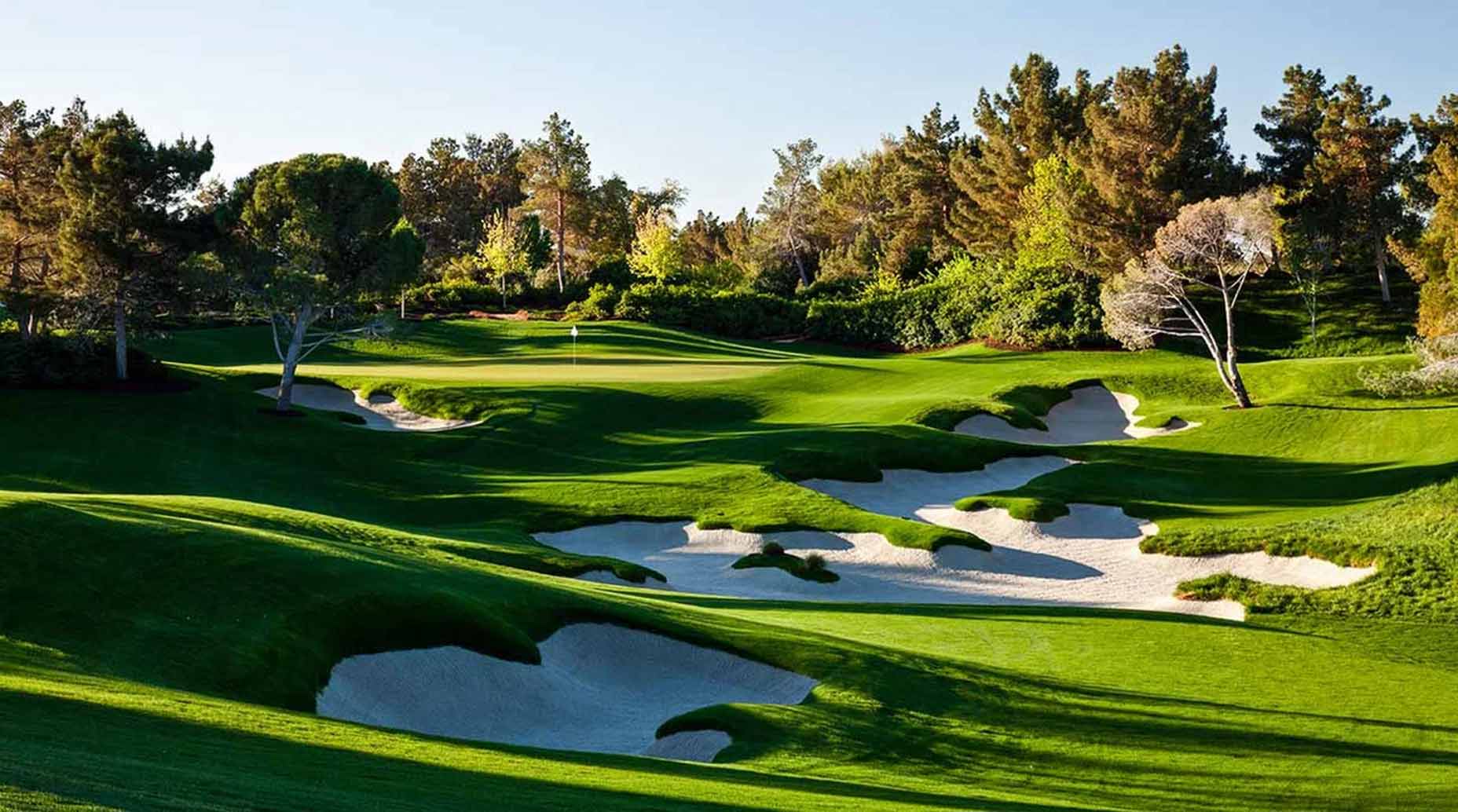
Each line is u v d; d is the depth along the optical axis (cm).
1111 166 9144
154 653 1953
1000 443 5800
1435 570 3722
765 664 2591
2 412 5466
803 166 15100
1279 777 1964
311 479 5047
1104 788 1883
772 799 1475
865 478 5291
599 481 5209
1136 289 6569
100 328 6322
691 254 18450
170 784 1101
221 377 6669
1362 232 9144
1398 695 2619
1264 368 7238
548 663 2536
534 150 12950
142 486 4644
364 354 8594
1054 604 3903
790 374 7594
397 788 1261
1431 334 6188
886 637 3028
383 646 2316
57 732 1289
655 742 2205
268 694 1973
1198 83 9419
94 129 6012
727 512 4678
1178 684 2653
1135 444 6028
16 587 2030
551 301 11838
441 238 17525
